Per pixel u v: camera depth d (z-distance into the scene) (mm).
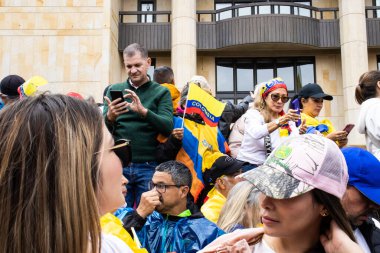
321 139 1557
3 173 1093
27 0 15453
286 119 4266
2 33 15266
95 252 1112
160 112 4371
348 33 16188
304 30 16625
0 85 5273
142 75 4492
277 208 1484
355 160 2092
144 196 3195
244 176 1561
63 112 1161
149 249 3215
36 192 1077
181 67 15961
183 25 16203
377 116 3703
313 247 1571
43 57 15211
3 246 1069
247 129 4594
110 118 3986
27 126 1124
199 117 4723
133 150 4199
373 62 17125
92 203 1126
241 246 1569
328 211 1499
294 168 1487
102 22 15469
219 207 4113
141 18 17781
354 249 1423
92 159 1184
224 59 17906
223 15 17234
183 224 3289
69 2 15547
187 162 4414
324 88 17328
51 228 1068
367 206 2105
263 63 17922
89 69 15219
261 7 16797
